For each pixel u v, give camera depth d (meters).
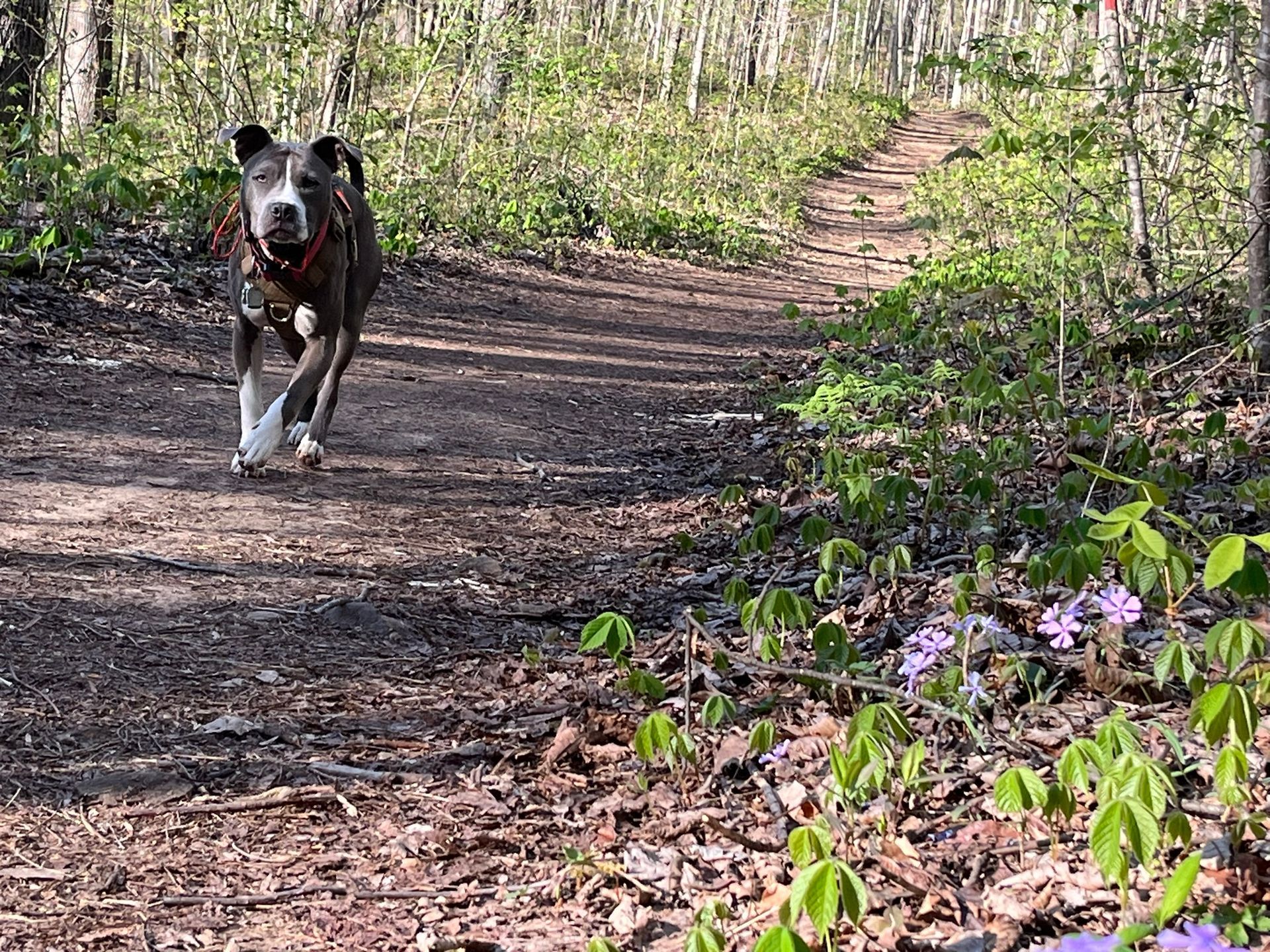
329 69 6.36
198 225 4.76
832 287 8.30
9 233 3.82
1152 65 3.61
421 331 4.85
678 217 8.74
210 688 1.74
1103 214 4.32
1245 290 3.82
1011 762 1.39
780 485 2.89
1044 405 2.75
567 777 1.55
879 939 1.17
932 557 2.17
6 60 4.90
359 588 2.14
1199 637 1.62
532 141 7.87
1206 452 2.38
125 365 3.49
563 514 2.74
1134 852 1.03
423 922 1.28
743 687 1.73
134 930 1.26
